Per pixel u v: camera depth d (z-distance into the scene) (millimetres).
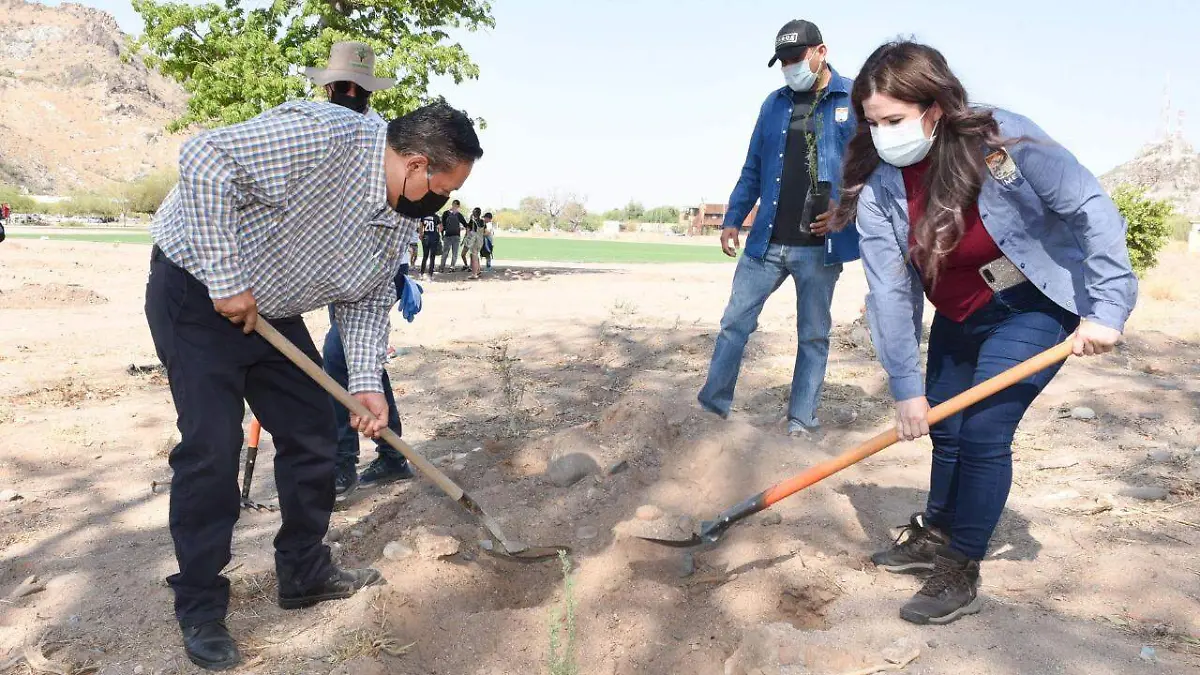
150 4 18828
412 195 2762
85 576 3387
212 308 2701
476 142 2750
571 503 3844
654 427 4270
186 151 2508
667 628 2963
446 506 3826
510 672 2777
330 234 2738
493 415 5824
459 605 3178
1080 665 2527
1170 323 10531
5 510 4125
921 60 2568
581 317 10766
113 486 4496
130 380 6898
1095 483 4230
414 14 20156
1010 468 2828
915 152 2652
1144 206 16812
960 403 2766
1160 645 2670
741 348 4938
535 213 102312
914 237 2812
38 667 2740
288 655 2764
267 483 4520
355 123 2713
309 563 3074
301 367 2811
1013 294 2863
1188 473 4332
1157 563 3219
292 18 19547
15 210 90750
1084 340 2594
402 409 6027
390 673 2670
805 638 2602
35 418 5672
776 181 4715
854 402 6051
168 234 2693
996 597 3018
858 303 13906
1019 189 2627
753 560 3307
